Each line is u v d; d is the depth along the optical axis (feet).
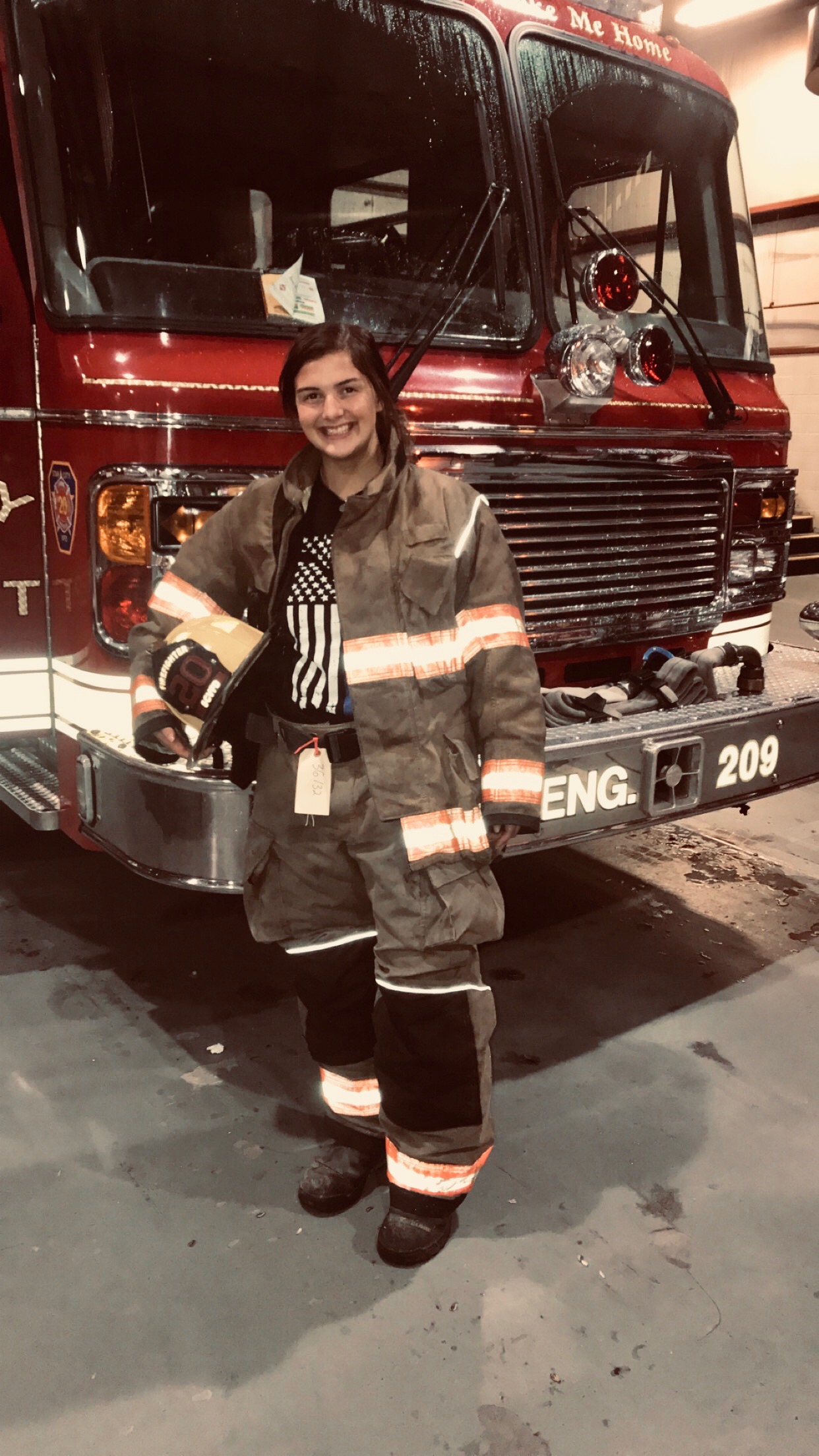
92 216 7.76
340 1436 5.41
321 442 5.55
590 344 8.75
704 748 8.53
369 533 5.58
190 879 7.29
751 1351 5.95
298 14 8.52
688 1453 5.34
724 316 11.25
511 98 9.25
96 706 7.88
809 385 37.96
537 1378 5.75
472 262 8.98
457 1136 6.25
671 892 11.82
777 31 37.22
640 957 10.32
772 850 13.04
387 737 5.64
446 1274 6.45
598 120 10.00
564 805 7.88
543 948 10.50
